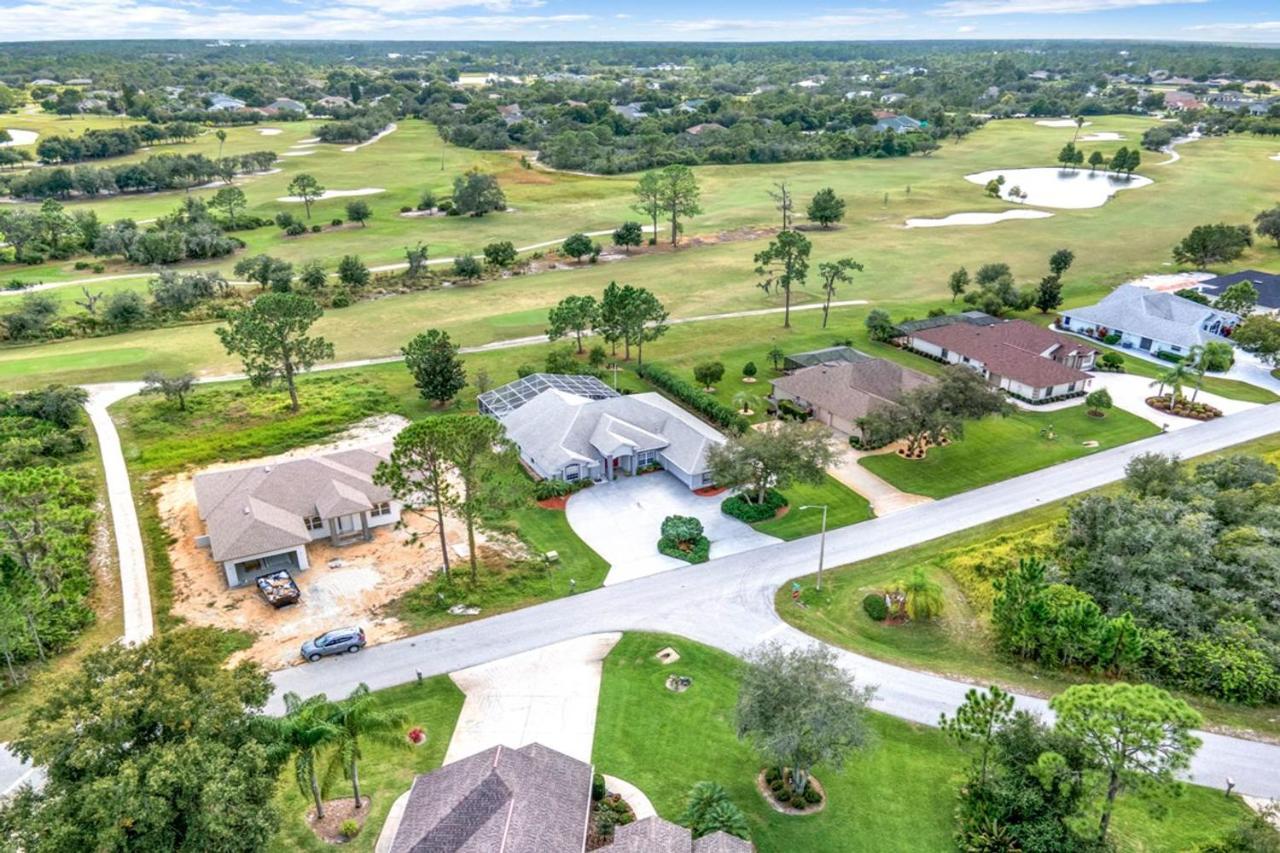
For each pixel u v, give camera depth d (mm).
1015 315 108188
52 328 101625
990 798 34812
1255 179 189250
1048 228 154000
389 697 43719
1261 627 46000
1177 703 30000
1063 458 71125
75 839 26828
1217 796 37125
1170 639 45531
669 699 43594
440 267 133375
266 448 71812
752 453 60438
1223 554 50719
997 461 70812
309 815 35969
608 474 68188
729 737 40938
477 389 84312
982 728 35156
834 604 52062
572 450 67188
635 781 38125
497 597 52562
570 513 62812
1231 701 43312
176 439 73188
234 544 53031
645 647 47750
